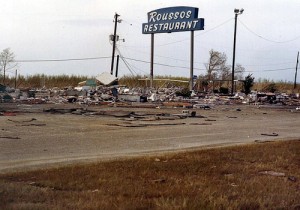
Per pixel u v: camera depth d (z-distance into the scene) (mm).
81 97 51500
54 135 18078
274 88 83000
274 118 34812
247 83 72625
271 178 9562
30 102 44219
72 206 6629
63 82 77062
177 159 11859
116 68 71125
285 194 8039
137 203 6969
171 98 56781
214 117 33594
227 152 13516
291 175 10086
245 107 50875
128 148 14984
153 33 71438
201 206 6930
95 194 7516
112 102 48000
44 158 12234
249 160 12039
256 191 8203
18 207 6449
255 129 24625
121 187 8141
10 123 22500
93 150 14188
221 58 85750
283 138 20094
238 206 7086
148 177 9258
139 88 69625
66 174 9320
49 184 8258
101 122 25172
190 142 17359
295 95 71625
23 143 15266
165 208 6746
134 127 22906
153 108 41969
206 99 57812
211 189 8188
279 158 12477
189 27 66375
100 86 64438
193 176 9500
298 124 29078
